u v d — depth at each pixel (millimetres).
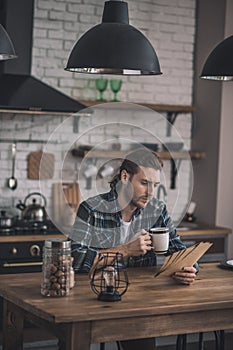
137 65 3748
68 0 6871
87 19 6957
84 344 3250
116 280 3562
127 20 3947
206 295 3662
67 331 3258
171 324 3469
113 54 3736
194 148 7406
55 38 6844
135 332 3379
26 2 6293
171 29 7309
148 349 4281
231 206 7129
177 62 7348
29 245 5949
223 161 7051
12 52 4078
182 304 3445
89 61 3758
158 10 7246
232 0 6980
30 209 6422
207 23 7215
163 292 3701
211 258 6715
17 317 3855
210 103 7160
